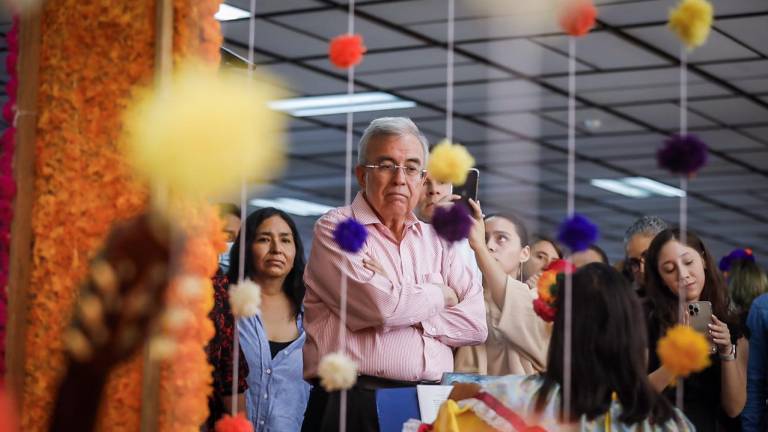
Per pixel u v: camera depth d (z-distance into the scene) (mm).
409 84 9508
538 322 3596
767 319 4156
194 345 2377
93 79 2443
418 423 2871
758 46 8211
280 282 4043
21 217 2451
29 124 2471
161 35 2365
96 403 871
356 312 3234
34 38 2479
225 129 946
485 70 8992
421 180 3412
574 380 2557
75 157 2443
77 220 2432
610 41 8125
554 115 10469
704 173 13070
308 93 9836
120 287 839
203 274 2371
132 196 2387
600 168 12914
